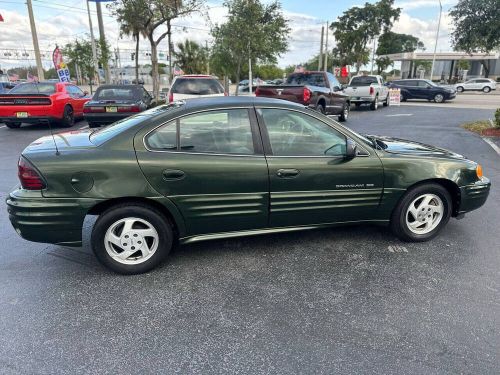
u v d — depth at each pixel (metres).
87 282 3.36
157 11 18.00
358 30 45.81
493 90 39.94
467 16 13.27
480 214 4.95
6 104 11.48
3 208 5.12
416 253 3.90
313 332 2.72
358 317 2.89
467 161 4.19
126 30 20.38
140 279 3.42
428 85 25.34
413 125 13.43
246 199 3.53
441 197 4.08
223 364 2.43
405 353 2.52
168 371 2.37
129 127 3.38
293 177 3.59
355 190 3.79
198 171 3.36
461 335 2.69
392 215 4.03
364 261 3.73
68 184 3.15
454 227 4.54
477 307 3.00
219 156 3.44
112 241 3.37
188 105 3.53
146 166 3.26
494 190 5.89
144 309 2.98
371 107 19.69
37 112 11.60
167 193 3.33
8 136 10.94
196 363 2.44
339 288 3.27
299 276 3.46
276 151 3.59
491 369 2.39
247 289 3.26
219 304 3.05
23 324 2.80
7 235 4.30
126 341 2.63
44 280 3.39
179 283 3.35
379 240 4.20
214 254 3.87
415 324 2.80
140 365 2.42
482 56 44.50
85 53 27.14
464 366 2.41
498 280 3.39
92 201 3.20
